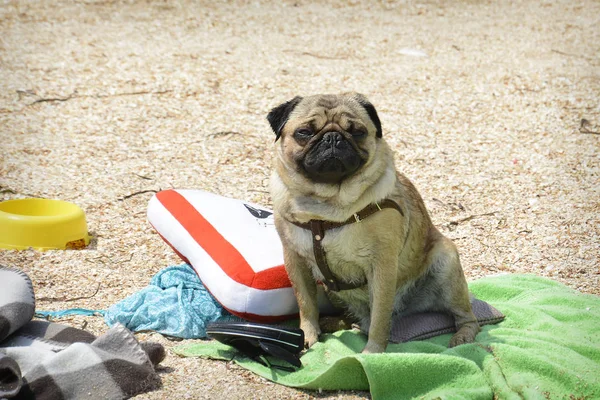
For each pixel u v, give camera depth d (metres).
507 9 6.90
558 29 6.14
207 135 3.98
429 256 2.96
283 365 2.79
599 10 6.82
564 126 4.10
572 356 2.76
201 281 2.98
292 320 2.99
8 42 5.44
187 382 2.73
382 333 2.84
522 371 2.74
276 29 6.08
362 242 2.82
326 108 2.79
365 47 5.61
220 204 3.08
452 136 4.03
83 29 5.87
